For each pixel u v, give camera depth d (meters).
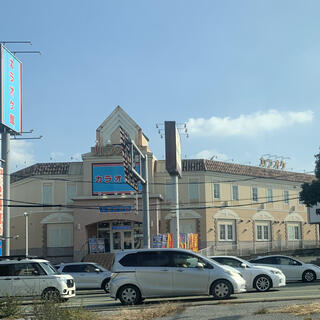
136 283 18.53
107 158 49.41
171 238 40.16
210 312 14.86
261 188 56.19
